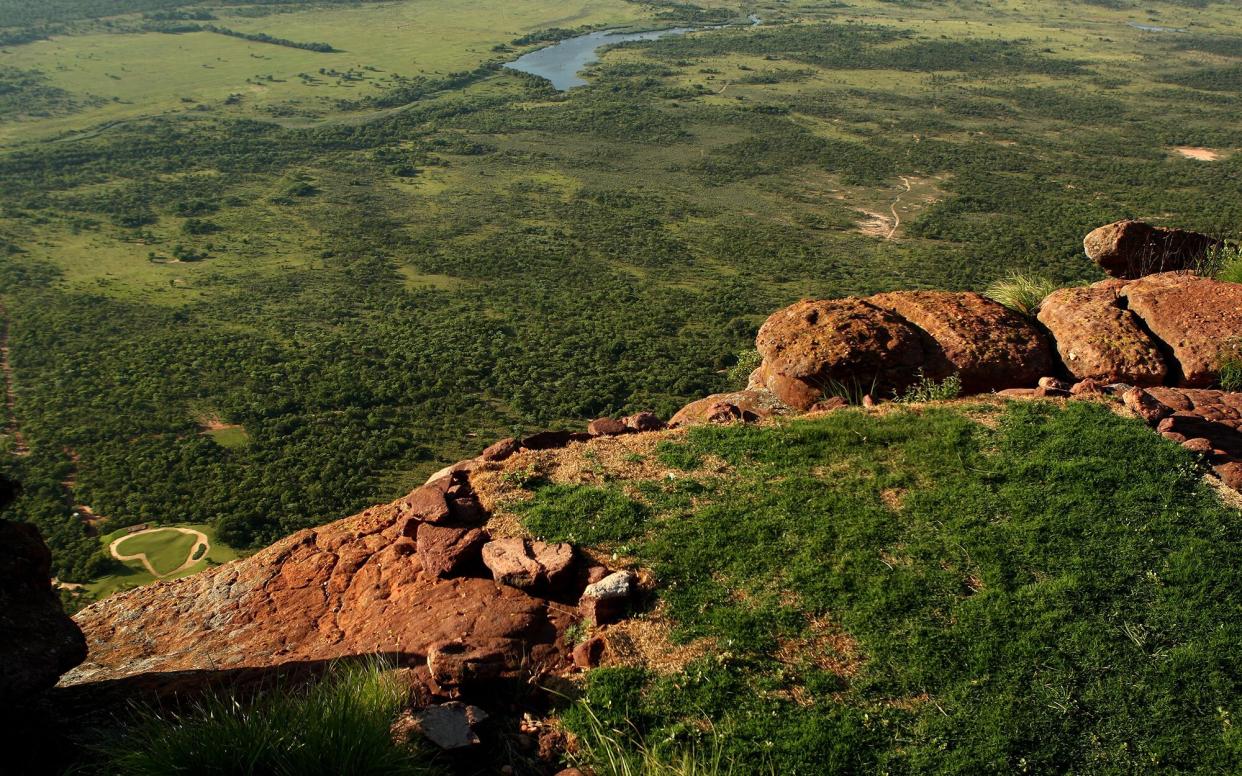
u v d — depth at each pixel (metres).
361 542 8.40
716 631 6.77
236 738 5.21
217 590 8.06
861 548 7.62
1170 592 7.11
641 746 5.89
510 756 5.93
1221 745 5.87
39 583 6.09
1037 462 8.75
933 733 5.94
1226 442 9.18
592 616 6.92
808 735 5.89
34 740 5.62
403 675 6.35
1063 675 6.37
